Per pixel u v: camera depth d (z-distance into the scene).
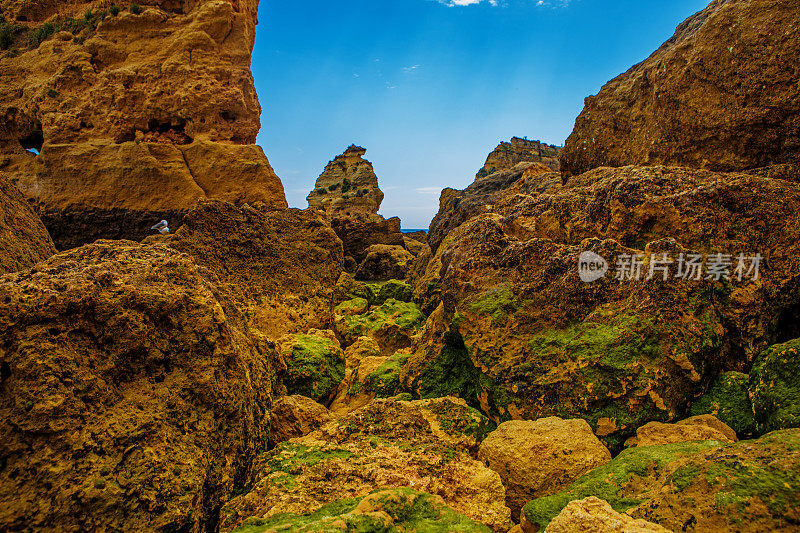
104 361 4.02
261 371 5.94
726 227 6.62
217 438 4.46
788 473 2.79
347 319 13.41
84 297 3.96
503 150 58.09
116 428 3.79
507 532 4.36
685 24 11.34
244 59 26.31
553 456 4.72
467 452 5.45
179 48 25.22
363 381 8.53
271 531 3.30
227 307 5.76
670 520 2.98
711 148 8.98
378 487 4.35
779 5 8.28
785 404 4.38
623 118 11.41
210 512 4.28
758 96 8.32
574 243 8.09
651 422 5.24
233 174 24.17
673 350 5.54
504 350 6.53
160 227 16.08
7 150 26.66
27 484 3.34
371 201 64.19
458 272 7.64
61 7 30.05
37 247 8.67
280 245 13.24
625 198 7.34
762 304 6.22
